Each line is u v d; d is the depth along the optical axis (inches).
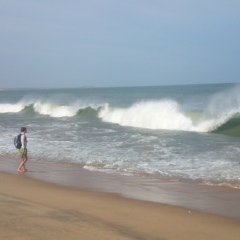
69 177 433.7
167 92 3371.1
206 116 912.3
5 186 384.2
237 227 255.0
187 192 357.4
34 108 1721.2
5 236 208.8
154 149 599.8
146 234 237.6
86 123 1101.1
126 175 437.1
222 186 377.4
